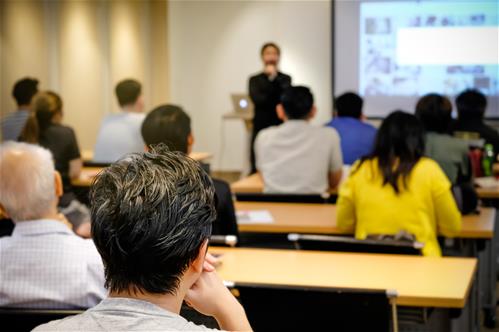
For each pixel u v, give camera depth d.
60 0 8.05
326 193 3.94
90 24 8.08
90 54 8.09
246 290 2.03
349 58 8.09
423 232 2.96
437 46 7.80
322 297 1.99
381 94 8.03
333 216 3.54
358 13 8.02
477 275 3.56
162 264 0.90
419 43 7.85
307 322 2.03
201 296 1.17
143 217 0.90
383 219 2.99
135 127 5.38
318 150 4.20
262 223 3.37
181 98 8.95
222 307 1.16
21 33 7.72
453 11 7.71
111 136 5.40
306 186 4.19
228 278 2.36
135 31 8.17
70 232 1.85
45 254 1.78
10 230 3.01
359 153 4.99
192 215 0.92
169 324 0.88
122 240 0.89
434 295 2.17
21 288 1.77
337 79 8.16
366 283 2.30
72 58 8.05
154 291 0.91
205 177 0.98
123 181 0.93
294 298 2.01
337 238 2.69
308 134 4.22
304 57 8.46
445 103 4.02
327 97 8.43
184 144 2.80
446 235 3.06
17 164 1.82
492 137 4.89
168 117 2.78
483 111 4.92
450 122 4.09
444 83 7.82
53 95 4.85
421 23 7.82
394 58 7.95
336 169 4.29
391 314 1.99
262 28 8.61
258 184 4.46
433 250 2.95
